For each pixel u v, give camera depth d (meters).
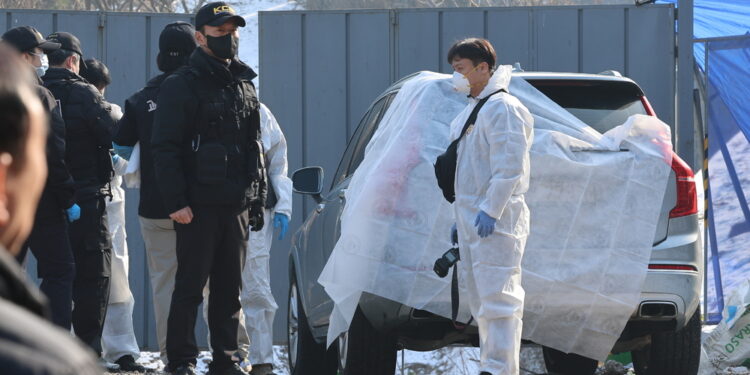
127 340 17.92
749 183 22.23
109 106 16.62
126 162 17.92
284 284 23.17
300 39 23.47
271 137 16.92
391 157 12.98
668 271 12.99
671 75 23.11
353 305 12.82
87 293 16.41
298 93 23.47
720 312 21.92
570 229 12.87
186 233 13.54
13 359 2.24
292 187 16.08
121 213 18.12
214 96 13.49
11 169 2.59
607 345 12.96
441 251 12.77
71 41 16.75
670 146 13.23
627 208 12.99
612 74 14.20
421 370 21.52
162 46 15.73
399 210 12.88
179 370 13.63
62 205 14.38
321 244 15.38
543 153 12.90
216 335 14.07
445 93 13.19
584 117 13.55
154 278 16.31
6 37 15.21
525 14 23.27
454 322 12.83
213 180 13.35
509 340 11.76
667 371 14.13
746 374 16.98
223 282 14.02
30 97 2.58
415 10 23.38
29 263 22.23
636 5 23.11
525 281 12.77
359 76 23.47
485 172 11.88
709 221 22.30
